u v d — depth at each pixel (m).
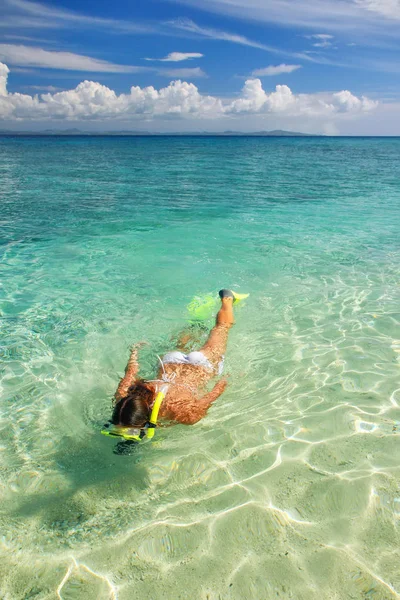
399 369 4.18
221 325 4.96
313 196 15.98
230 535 2.41
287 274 7.16
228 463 2.99
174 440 3.25
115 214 12.55
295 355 4.54
